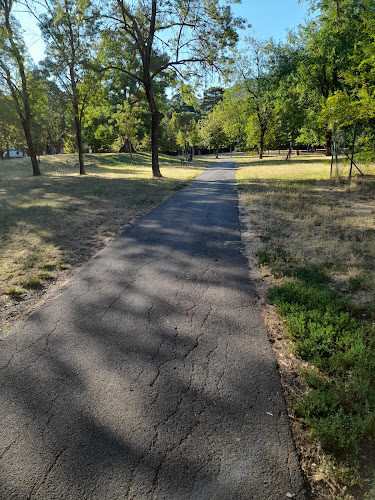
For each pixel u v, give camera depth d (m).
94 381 3.00
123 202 12.23
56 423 2.56
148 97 21.09
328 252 5.99
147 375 3.05
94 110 27.09
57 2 20.19
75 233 8.07
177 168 33.78
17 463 2.25
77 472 2.17
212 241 7.14
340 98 13.01
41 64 21.08
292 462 2.20
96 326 3.90
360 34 17.88
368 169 16.53
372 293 4.32
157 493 2.02
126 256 6.34
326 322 3.59
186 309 4.22
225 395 2.79
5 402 2.79
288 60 34.00
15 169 31.97
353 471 2.11
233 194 13.97
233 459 2.23
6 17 20.09
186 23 19.22
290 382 2.92
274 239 6.96
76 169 32.66
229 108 41.50
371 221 7.89
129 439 2.40
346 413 2.54
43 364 3.26
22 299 4.69
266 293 4.61
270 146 46.03
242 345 3.45
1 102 22.80
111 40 20.20
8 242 7.34
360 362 2.96
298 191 13.00
